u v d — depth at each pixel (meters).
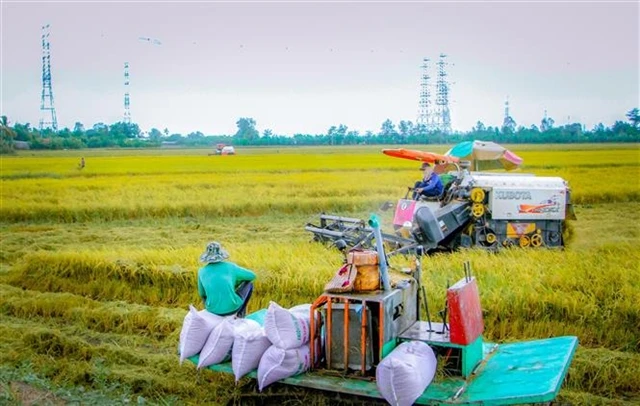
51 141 107.12
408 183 34.50
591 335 9.42
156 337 10.05
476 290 7.11
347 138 131.88
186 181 37.00
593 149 70.06
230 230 20.50
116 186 33.91
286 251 13.77
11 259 16.78
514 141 96.62
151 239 18.95
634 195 27.36
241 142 135.88
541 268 11.57
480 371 6.73
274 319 6.84
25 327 10.37
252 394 7.47
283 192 29.95
